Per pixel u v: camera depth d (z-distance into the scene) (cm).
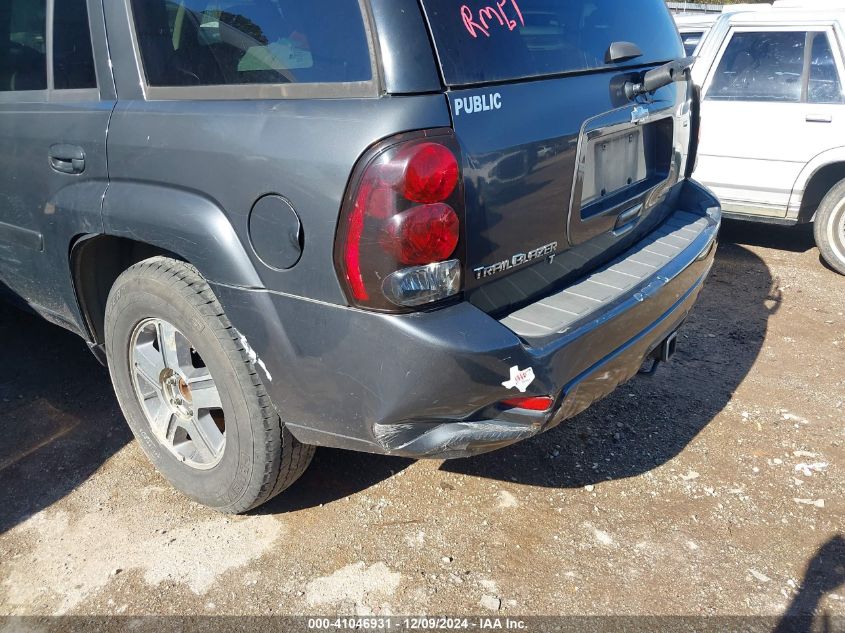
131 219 227
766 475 285
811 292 480
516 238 211
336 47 188
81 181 247
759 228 634
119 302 248
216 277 210
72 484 276
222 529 253
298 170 188
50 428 311
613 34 252
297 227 190
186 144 211
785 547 247
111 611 219
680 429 316
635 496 272
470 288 201
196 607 220
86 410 325
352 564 237
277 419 225
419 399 190
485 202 196
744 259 549
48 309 305
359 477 282
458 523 257
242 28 205
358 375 195
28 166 266
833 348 396
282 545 246
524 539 249
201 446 250
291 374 207
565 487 277
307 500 269
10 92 277
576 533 252
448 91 187
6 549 244
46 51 260
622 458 295
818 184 517
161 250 251
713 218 308
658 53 282
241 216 201
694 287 280
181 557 240
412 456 203
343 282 187
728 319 435
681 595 226
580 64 230
